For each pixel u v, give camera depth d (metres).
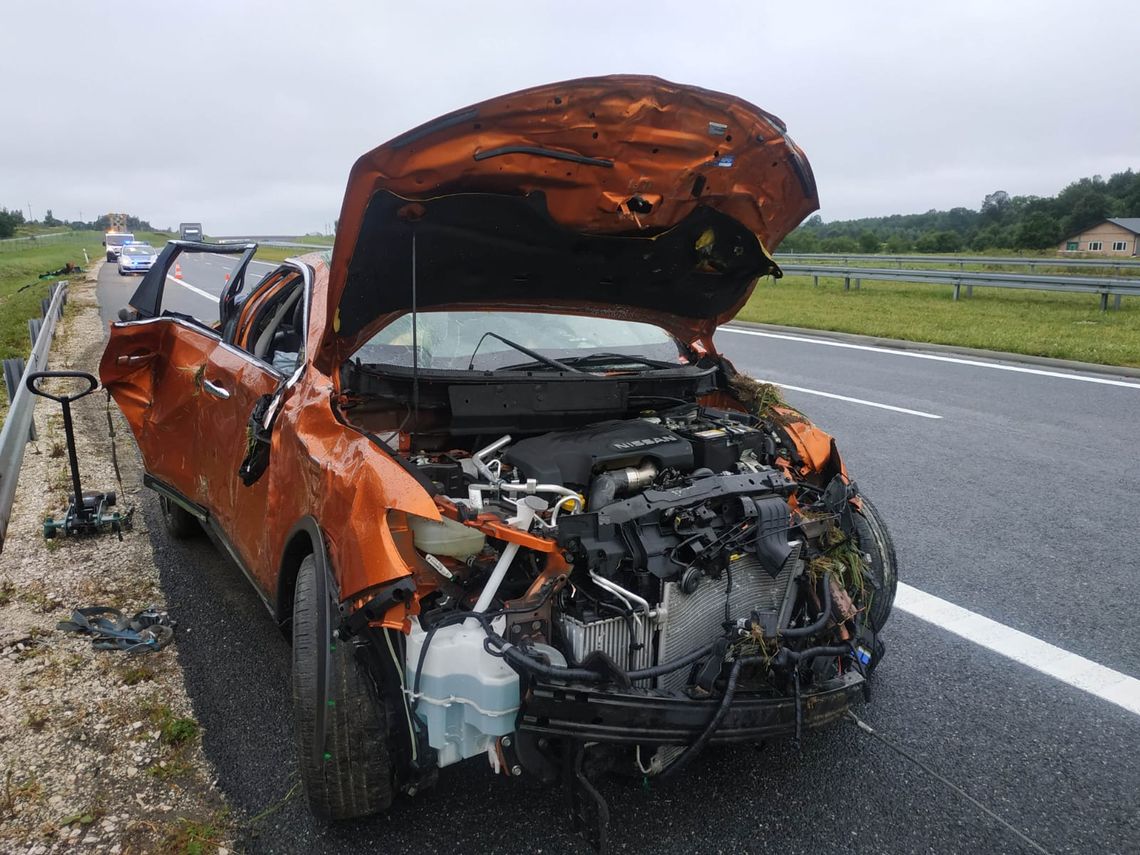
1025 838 2.77
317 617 2.60
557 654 2.52
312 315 3.59
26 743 3.16
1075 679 3.72
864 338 13.86
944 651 3.96
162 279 4.93
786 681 2.75
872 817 2.86
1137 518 5.60
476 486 2.85
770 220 3.22
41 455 6.84
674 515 2.79
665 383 3.71
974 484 6.31
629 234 3.17
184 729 3.21
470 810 2.85
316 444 2.99
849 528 3.23
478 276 3.33
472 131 2.53
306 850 2.66
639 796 2.95
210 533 4.36
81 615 4.04
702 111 2.68
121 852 2.63
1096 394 9.41
